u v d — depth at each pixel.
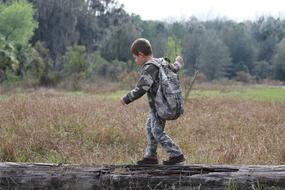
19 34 50.72
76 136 10.95
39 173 5.95
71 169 5.96
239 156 8.72
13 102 17.41
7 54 43.25
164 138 5.75
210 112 17.16
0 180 5.97
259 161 8.54
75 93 34.50
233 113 17.22
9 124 11.81
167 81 5.52
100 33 80.19
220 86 49.56
